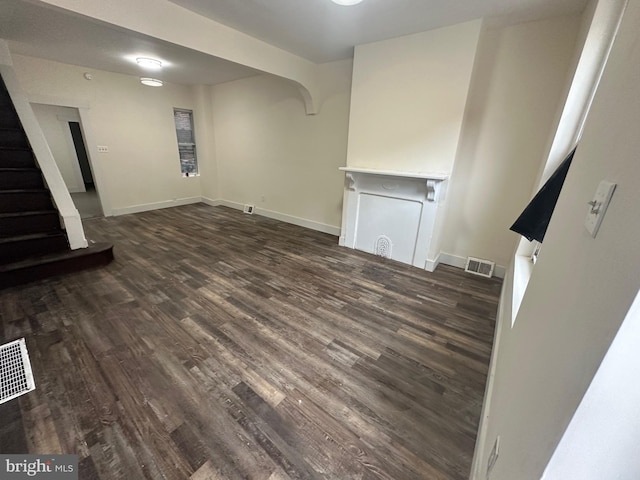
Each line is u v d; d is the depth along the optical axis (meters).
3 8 2.31
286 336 2.01
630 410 0.41
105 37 2.93
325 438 1.31
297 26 2.59
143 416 1.38
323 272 3.06
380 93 3.06
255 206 5.49
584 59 1.78
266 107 4.70
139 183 5.28
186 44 2.38
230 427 1.34
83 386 1.53
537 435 0.56
